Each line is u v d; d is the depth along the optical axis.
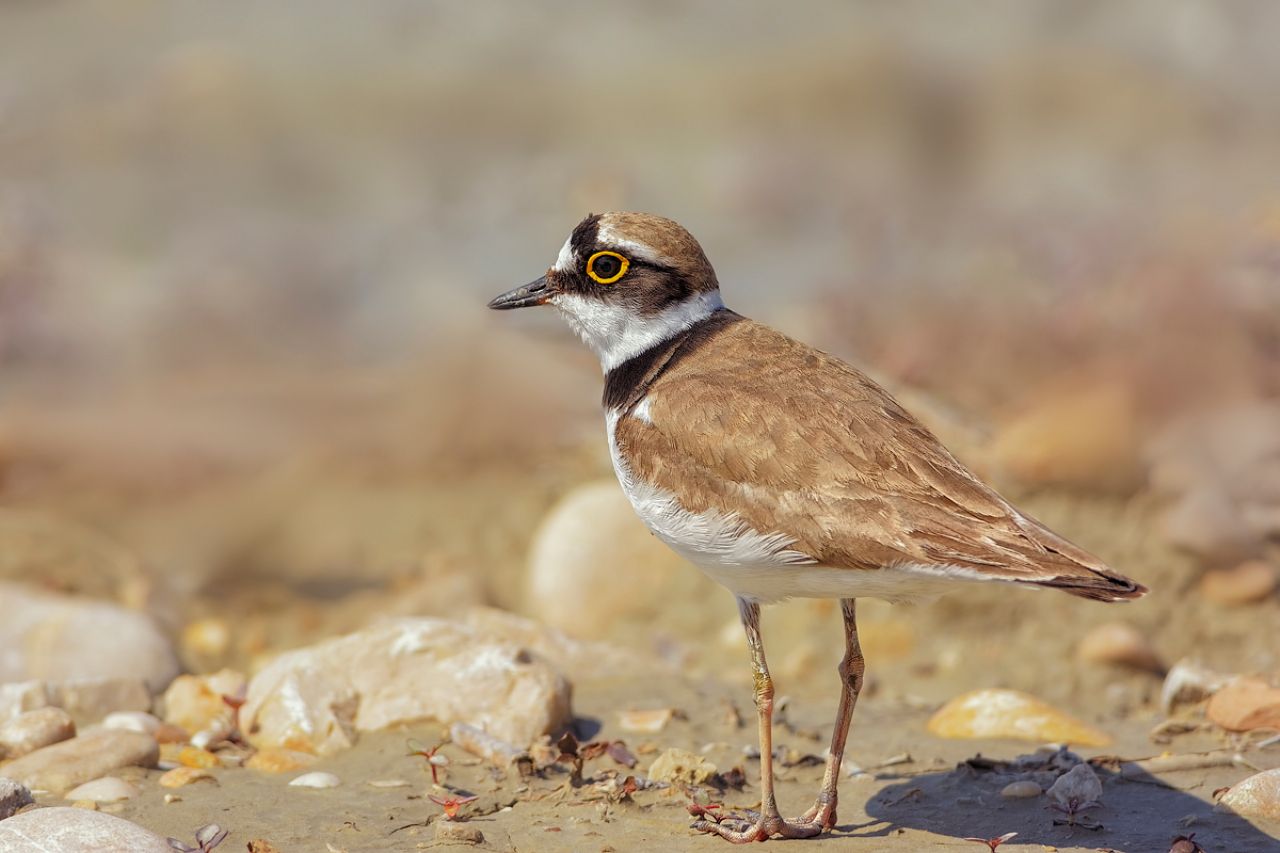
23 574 12.09
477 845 7.43
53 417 14.93
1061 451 12.60
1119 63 24.08
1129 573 11.64
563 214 20.50
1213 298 13.69
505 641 9.34
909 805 7.99
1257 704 9.02
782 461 7.17
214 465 14.41
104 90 24.31
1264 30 24.83
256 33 26.67
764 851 7.37
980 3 26.53
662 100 24.11
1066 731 9.09
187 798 8.03
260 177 21.91
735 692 9.95
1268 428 12.61
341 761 8.59
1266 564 11.63
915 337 14.27
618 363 8.21
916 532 6.88
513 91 24.66
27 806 7.67
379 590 12.48
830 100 23.70
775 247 18.89
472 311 16.61
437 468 14.44
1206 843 7.32
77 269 18.02
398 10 27.52
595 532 12.16
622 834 7.58
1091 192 19.64
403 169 22.16
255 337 16.88
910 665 10.95
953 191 19.86
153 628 10.37
